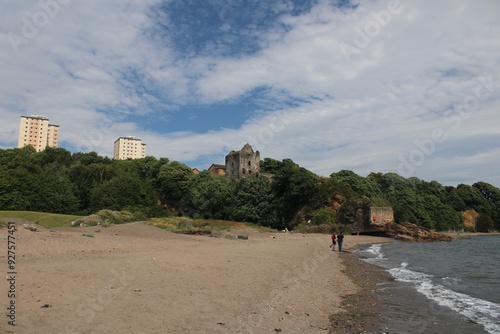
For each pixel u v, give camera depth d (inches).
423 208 4067.4
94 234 1327.5
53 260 633.0
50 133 5211.6
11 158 3139.8
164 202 3922.2
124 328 324.2
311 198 3238.2
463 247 2012.8
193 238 1493.6
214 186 3508.9
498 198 5383.9
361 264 1055.6
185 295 457.7
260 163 4852.4
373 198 3464.6
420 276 817.5
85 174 3528.5
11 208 2642.7
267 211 3383.4
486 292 621.0
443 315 459.5
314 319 419.8
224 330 346.3
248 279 608.1
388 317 444.5
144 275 554.3
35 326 307.7
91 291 432.8
